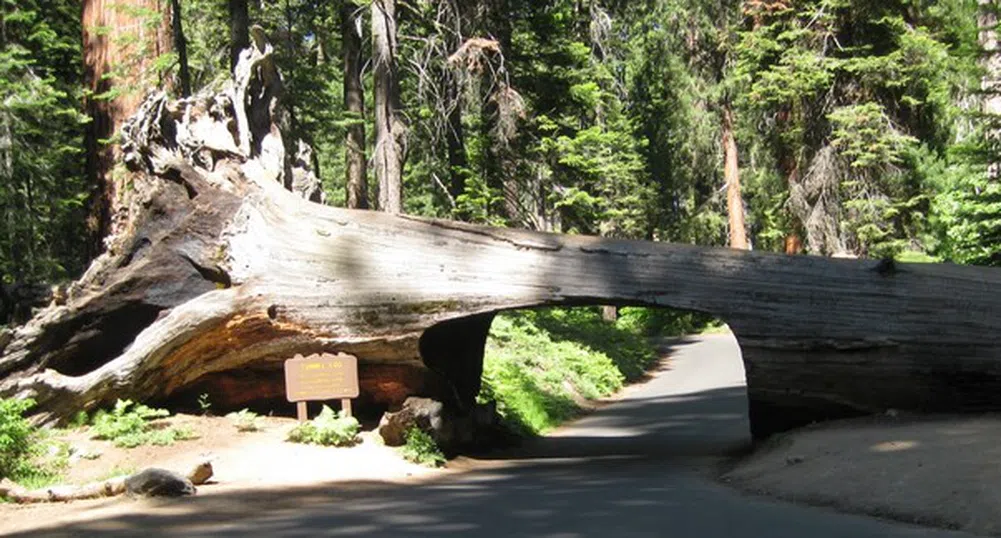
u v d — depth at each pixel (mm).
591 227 32531
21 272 22938
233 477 11734
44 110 21875
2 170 21344
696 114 42281
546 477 12211
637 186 47969
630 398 26078
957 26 28953
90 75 20500
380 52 23250
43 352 14781
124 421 13422
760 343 13141
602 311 46750
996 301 12461
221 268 14633
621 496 10141
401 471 12656
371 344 14164
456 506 9688
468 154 27781
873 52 29469
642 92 50438
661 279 13430
